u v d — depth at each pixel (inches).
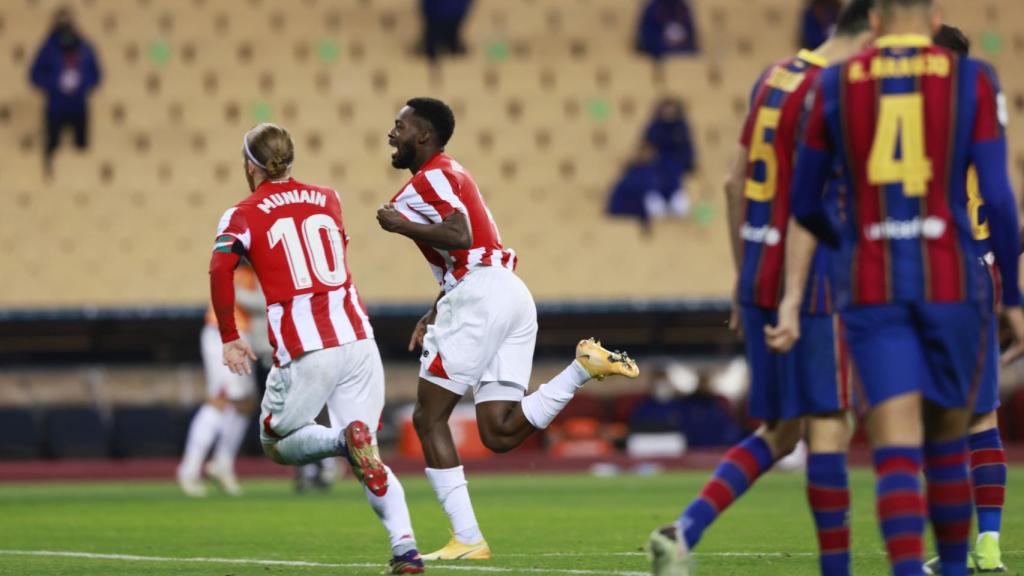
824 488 638.5
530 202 3186.5
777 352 641.6
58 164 3137.3
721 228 3132.4
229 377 1918.1
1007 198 567.8
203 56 3348.9
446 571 816.3
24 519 1439.5
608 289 3063.5
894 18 580.4
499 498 1760.6
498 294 920.9
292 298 862.5
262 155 872.3
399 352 2802.7
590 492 1884.8
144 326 2733.8
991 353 802.8
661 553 625.0
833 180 661.9
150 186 3152.1
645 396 2790.4
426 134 923.4
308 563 910.4
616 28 3469.5
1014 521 1239.5
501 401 933.8
